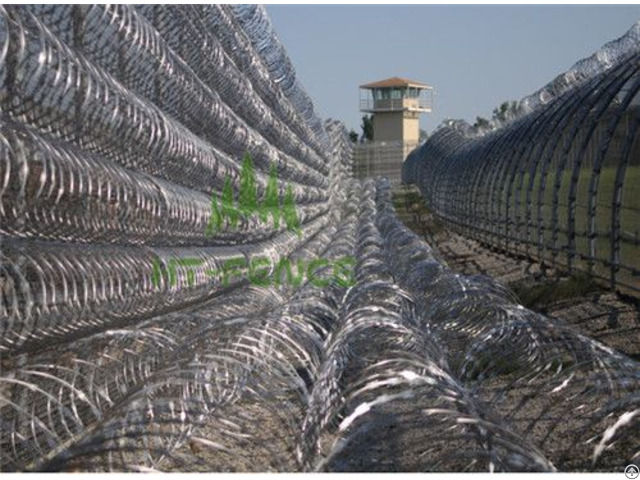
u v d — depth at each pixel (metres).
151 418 5.69
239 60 17.16
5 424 6.31
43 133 7.52
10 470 6.00
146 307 9.43
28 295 6.43
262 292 13.01
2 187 6.36
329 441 6.31
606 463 6.81
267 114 19.58
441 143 50.50
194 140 11.66
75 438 6.18
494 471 5.18
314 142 32.03
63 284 7.05
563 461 6.70
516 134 26.88
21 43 6.54
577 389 7.92
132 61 9.87
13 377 6.25
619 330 12.86
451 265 25.92
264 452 6.51
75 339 8.08
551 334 8.83
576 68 28.39
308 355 7.83
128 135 8.91
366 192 47.94
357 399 6.64
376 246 18.59
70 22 8.32
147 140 9.52
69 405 7.33
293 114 24.83
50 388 7.27
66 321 7.30
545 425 7.63
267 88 20.16
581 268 19.19
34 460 6.12
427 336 8.26
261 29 20.27
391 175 87.31
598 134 21.52
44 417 7.20
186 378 6.22
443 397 5.59
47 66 6.88
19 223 6.95
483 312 10.53
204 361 6.98
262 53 21.28
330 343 8.30
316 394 6.16
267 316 7.94
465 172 36.94
